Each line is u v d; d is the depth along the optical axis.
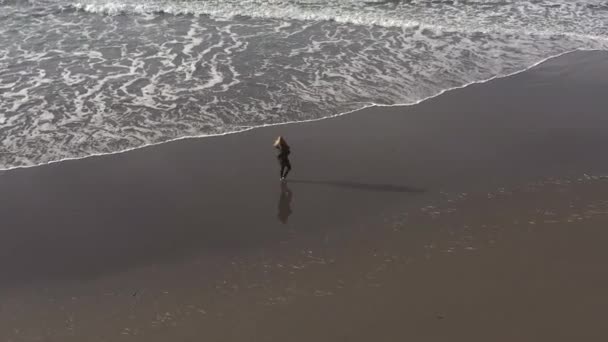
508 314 8.24
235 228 10.61
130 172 12.29
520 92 15.88
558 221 10.52
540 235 10.10
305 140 13.45
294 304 8.66
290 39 19.41
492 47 18.94
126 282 9.32
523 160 12.70
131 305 8.80
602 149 13.08
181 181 12.01
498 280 8.98
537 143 13.37
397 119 14.44
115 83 16.14
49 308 8.80
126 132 13.79
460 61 17.83
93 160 12.72
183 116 14.49
